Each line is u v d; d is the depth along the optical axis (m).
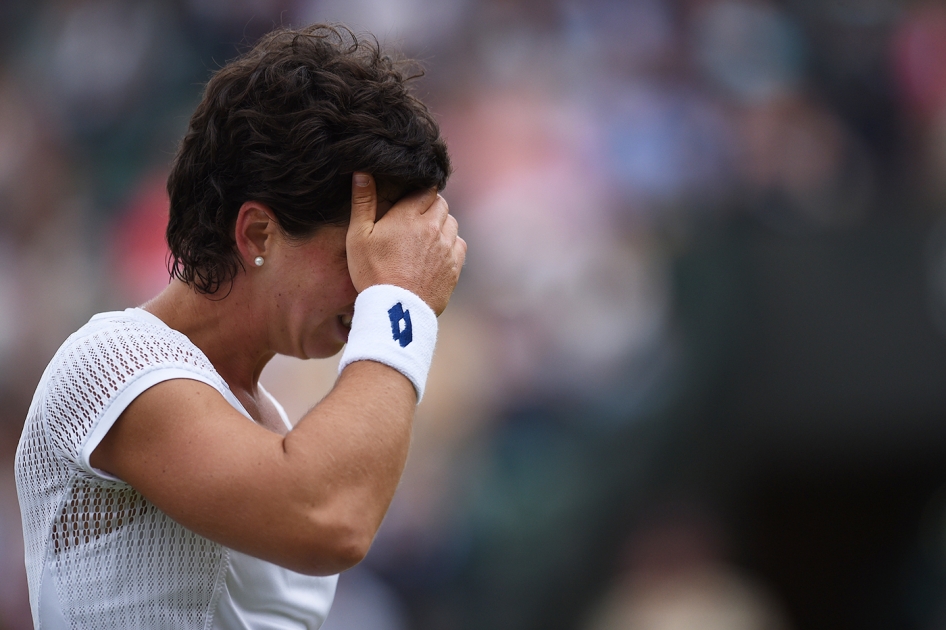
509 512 19.75
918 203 20.81
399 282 5.49
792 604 23.97
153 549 5.25
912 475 22.19
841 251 18.58
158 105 27.83
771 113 25.77
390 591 19.23
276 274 5.61
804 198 24.12
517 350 20.72
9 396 23.11
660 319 19.75
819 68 26.97
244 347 5.88
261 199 5.39
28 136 27.95
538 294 20.91
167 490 4.90
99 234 25.20
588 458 19.72
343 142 5.35
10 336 23.91
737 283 19.09
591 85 25.48
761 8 27.27
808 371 18.39
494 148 23.75
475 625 19.27
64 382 5.21
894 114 26.33
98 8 29.16
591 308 20.38
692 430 19.05
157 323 5.51
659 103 25.42
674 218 21.19
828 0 27.30
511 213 22.08
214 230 5.50
